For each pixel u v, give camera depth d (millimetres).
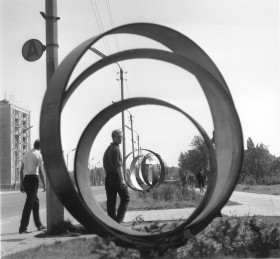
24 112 139125
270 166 82938
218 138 7672
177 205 18078
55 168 6422
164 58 7016
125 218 13047
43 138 6520
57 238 9664
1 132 129375
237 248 6941
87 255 7113
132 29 7020
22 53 11023
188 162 97375
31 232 10961
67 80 6523
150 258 6516
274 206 17094
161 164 25594
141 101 7754
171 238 6633
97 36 6723
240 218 10789
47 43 10781
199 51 7297
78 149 7895
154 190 23078
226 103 6980
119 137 10727
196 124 6859
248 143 83938
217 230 7035
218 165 7602
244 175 73125
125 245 6547
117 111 8133
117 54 6848
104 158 10727
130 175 27844
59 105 6457
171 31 7133
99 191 49062
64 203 6453
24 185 10953
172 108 7176
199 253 6672
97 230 6480
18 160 133750
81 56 6605
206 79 7004
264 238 7227
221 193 7008
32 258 7168
